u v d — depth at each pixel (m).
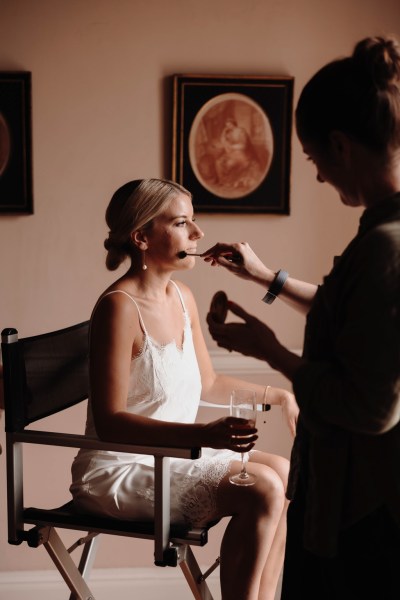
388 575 1.31
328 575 1.36
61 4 2.50
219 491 1.82
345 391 1.20
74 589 1.95
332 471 1.31
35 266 2.60
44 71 2.52
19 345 1.87
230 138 2.56
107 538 2.73
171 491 1.85
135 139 2.57
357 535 1.32
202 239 2.62
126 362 1.88
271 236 2.64
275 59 2.56
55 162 2.56
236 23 2.54
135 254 2.01
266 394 2.18
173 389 1.98
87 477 1.94
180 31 2.53
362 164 1.27
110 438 1.78
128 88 2.55
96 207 2.59
